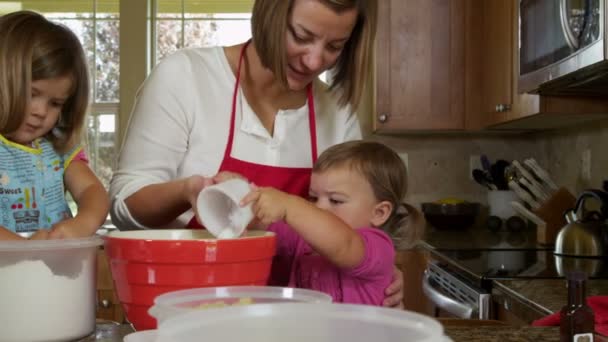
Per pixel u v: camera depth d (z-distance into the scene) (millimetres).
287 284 1219
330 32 1093
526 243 2627
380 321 511
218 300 634
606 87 2217
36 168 1269
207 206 828
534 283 1718
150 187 1079
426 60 3119
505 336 802
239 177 978
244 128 1286
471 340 780
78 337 745
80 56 1271
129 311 733
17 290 702
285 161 1322
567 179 2992
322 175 1238
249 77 1302
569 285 821
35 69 1146
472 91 3098
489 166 3289
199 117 1267
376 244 1042
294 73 1170
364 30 1278
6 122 1163
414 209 1433
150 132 1230
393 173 1270
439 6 3105
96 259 783
